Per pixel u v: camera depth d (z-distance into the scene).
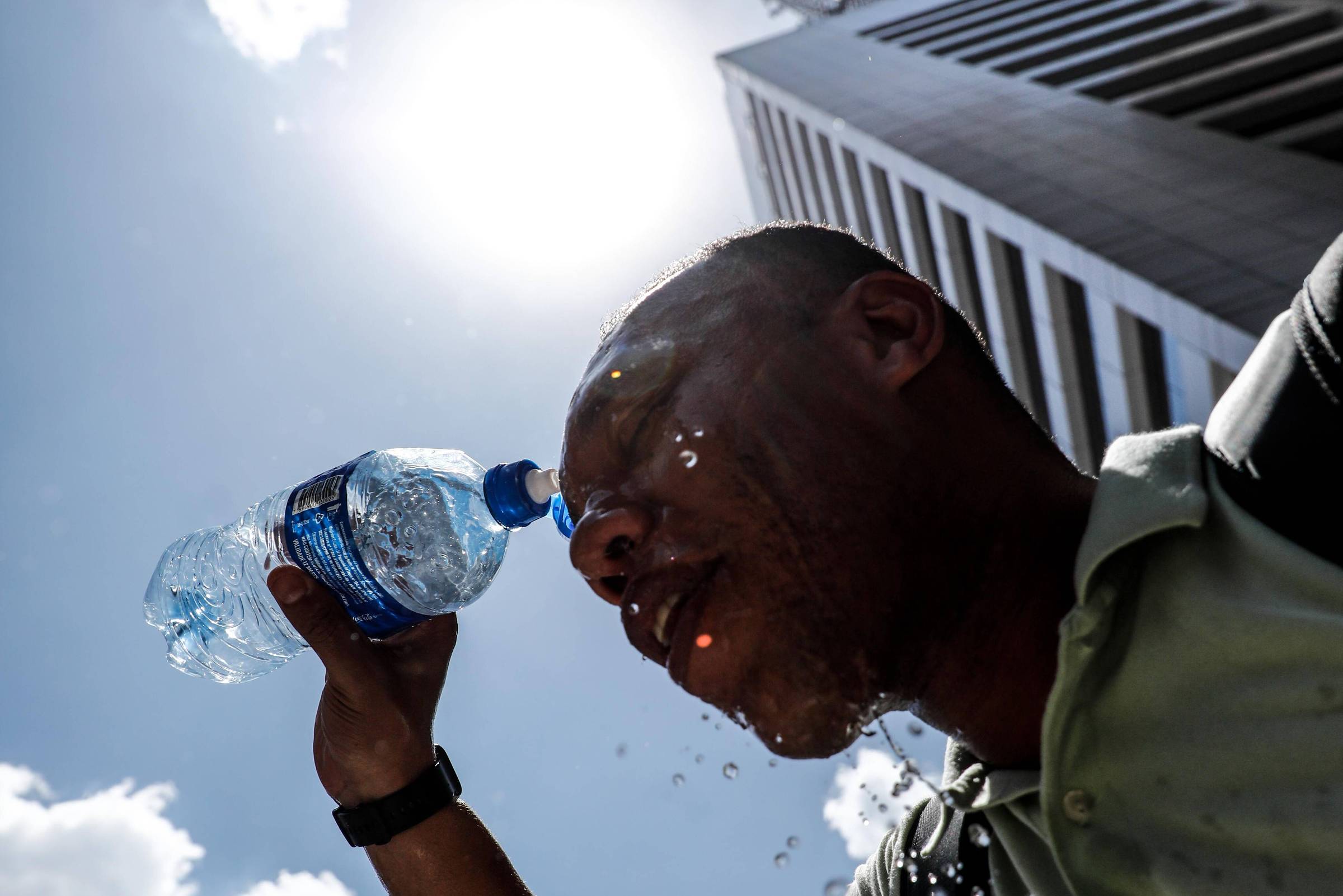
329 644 1.72
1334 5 16.80
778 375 1.29
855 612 1.21
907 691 1.26
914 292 1.35
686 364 1.34
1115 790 1.08
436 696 1.85
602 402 1.36
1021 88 18.55
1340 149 14.15
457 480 2.22
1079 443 15.32
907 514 1.23
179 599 2.43
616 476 1.34
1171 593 1.08
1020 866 1.19
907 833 1.55
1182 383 12.90
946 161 16.98
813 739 1.27
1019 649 1.22
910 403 1.28
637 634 1.28
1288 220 12.70
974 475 1.26
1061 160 15.82
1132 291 13.04
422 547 2.03
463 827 1.73
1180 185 14.25
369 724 1.73
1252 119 15.30
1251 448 1.11
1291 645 0.98
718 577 1.23
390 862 1.71
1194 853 1.00
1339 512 1.03
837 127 20.39
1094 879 1.05
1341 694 0.96
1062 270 14.37
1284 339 1.15
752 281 1.39
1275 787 0.96
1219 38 18.02
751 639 1.22
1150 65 17.56
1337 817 0.91
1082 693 1.10
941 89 19.72
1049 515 1.26
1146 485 1.12
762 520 1.23
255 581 2.39
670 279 1.47
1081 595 1.09
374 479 1.92
